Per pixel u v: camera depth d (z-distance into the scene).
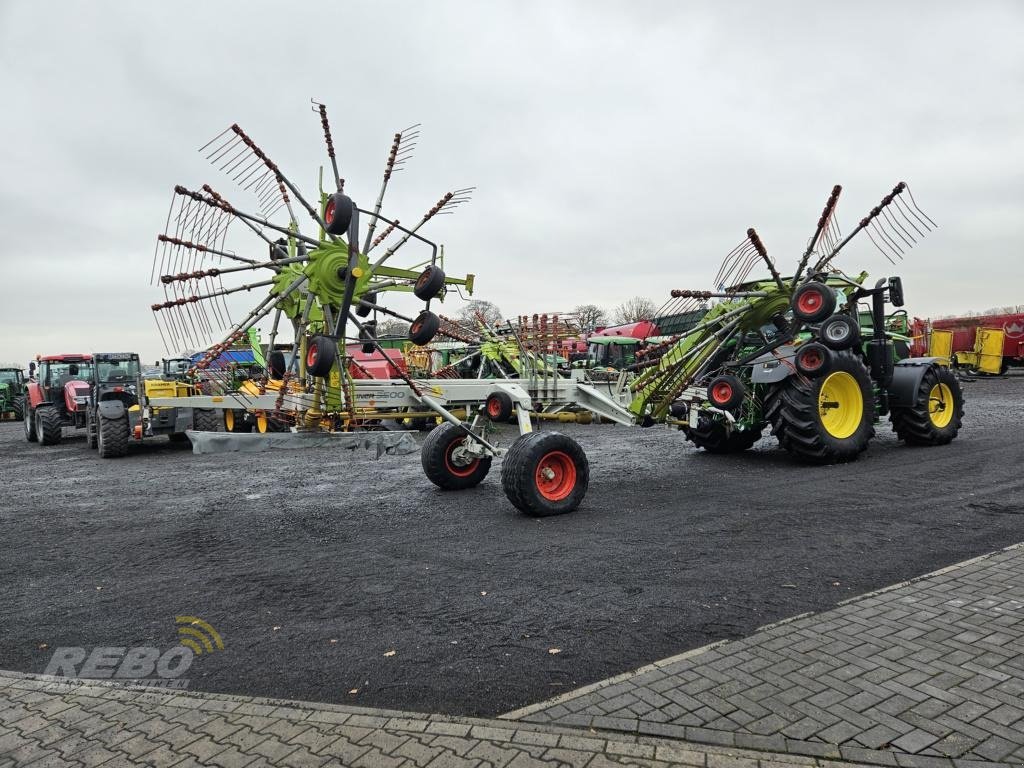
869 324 10.80
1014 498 5.90
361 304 5.59
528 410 6.45
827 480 7.00
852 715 2.44
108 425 11.38
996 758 2.16
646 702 2.59
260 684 2.92
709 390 7.74
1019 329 26.45
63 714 2.71
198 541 5.42
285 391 5.70
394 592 4.03
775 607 3.56
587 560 4.51
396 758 2.29
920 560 4.29
